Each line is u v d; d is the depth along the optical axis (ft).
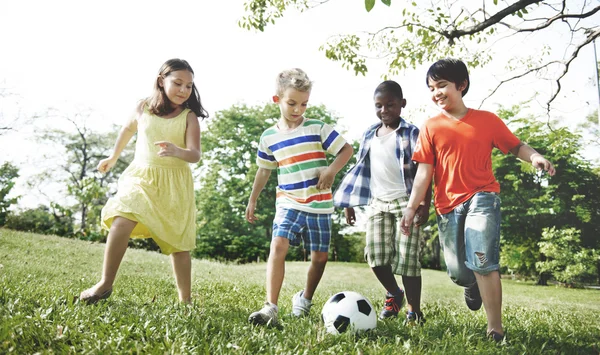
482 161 9.96
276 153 11.48
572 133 64.34
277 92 11.34
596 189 68.13
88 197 55.57
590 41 24.03
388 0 8.88
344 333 8.64
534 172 62.95
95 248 36.40
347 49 27.40
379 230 11.89
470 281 10.57
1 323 7.57
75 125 109.40
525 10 22.38
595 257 61.67
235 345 7.28
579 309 24.45
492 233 9.49
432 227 78.43
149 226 10.53
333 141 11.30
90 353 6.63
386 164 11.93
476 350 8.25
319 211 11.09
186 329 7.93
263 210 100.83
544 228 64.59
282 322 9.82
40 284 13.91
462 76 10.32
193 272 28.04
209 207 104.73
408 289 11.62
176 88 10.98
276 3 26.13
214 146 109.81
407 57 26.89
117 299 11.25
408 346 7.98
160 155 10.32
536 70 26.81
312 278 11.35
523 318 14.44
